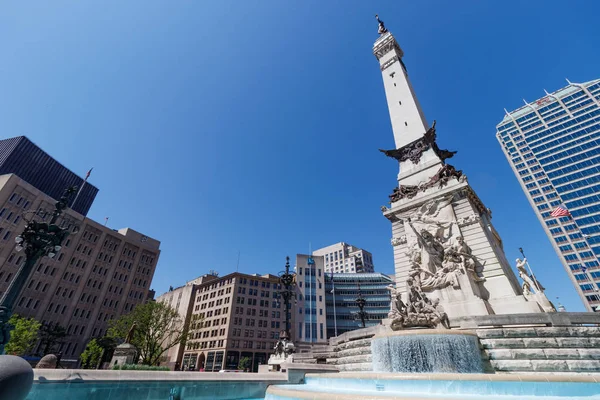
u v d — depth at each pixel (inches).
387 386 472.4
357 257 6437.0
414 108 1606.8
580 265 4099.4
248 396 550.0
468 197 1064.8
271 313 3789.4
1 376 233.9
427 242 1009.5
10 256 2476.6
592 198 4264.3
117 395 405.4
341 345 907.4
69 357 2810.0
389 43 1977.1
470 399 318.7
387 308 4143.7
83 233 3253.0
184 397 462.9
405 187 1261.1
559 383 400.5
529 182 5073.8
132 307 3592.5
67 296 2962.6
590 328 586.2
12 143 3494.1
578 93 5034.5
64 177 3978.8
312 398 358.6
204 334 3759.8
